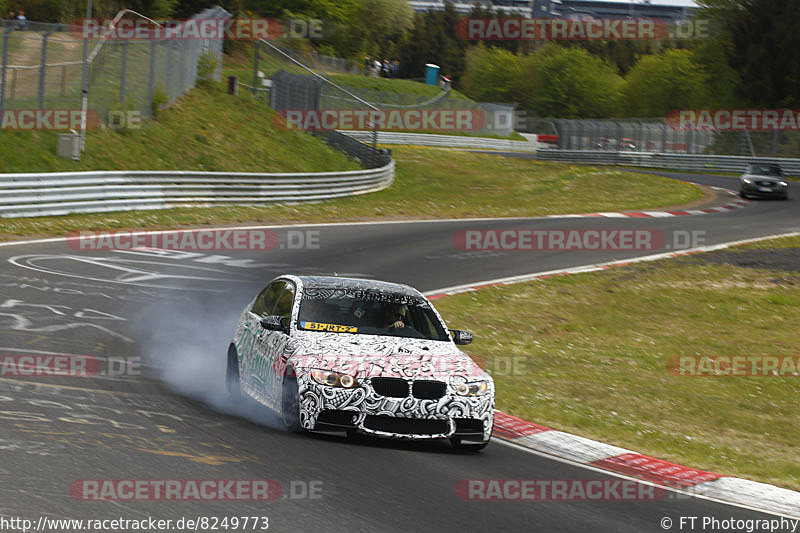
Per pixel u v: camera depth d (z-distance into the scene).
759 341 64.06
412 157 199.88
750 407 47.28
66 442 25.25
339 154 161.50
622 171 188.62
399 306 34.34
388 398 29.12
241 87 179.75
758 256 96.75
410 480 25.81
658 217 125.94
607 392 47.31
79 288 58.22
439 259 87.62
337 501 22.72
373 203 130.50
